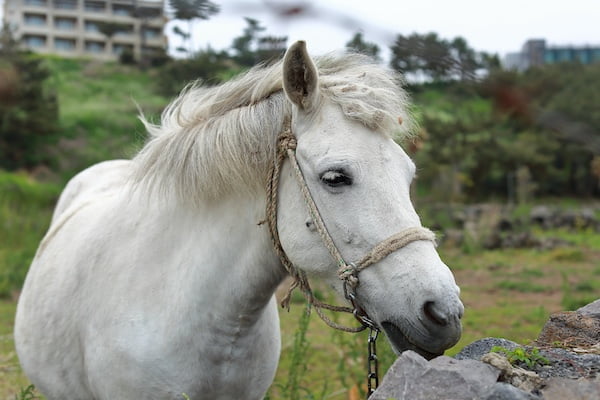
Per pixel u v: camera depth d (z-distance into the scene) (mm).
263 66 2217
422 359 1464
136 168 2350
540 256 11656
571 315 1990
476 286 8812
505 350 1633
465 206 17547
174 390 2074
